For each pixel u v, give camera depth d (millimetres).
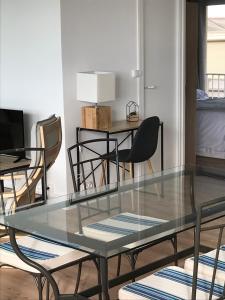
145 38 2973
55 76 2643
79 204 1515
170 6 3104
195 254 1134
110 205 1501
